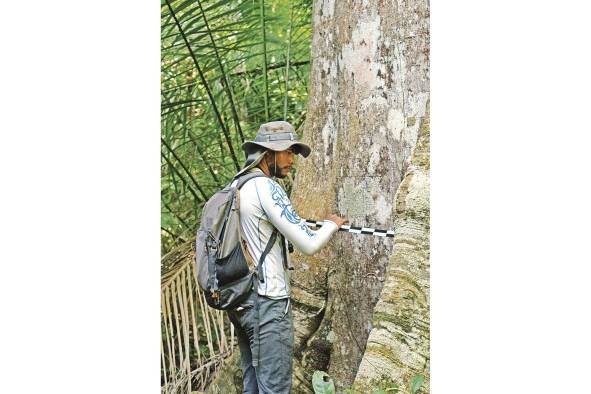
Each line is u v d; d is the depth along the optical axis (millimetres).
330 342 4320
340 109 4297
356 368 4223
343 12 4262
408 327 4023
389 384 4035
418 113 4047
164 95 4730
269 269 3912
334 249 4312
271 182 3928
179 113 4730
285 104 4551
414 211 4020
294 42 4504
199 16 4656
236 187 3947
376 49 4137
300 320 4387
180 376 4707
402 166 4082
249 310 3902
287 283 3984
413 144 4051
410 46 4051
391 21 4098
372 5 4148
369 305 4184
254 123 4617
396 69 4090
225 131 4668
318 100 4395
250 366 4098
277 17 4527
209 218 3949
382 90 4129
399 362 4027
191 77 4699
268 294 3902
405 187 4043
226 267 3889
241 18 4594
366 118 4176
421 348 3996
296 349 4395
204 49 4672
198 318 4770
